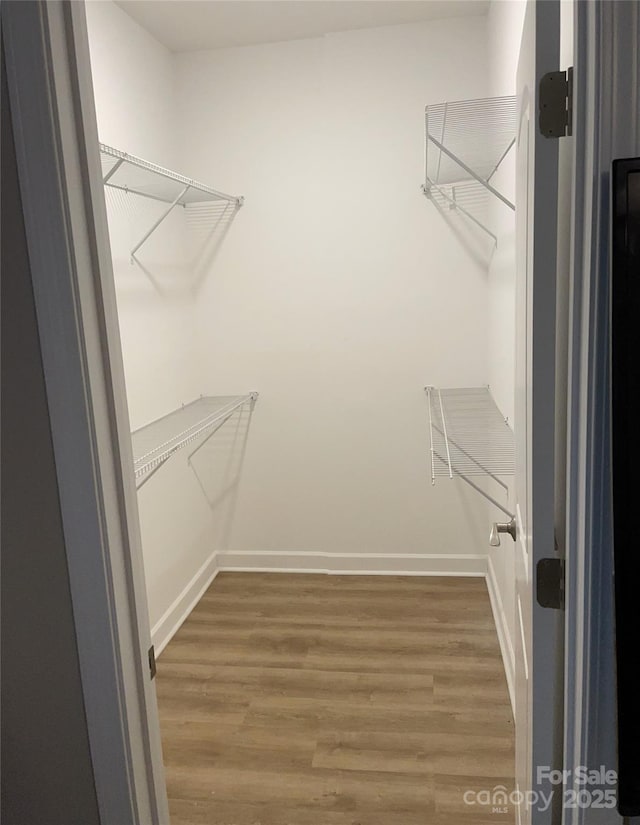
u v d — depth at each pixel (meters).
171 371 3.02
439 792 1.89
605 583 0.89
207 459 3.39
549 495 0.98
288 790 1.93
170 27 2.79
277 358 3.29
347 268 3.15
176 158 3.14
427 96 2.95
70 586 1.02
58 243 0.92
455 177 2.78
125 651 1.06
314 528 3.42
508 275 2.21
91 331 0.97
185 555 3.10
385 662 2.57
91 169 0.97
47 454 0.99
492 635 2.73
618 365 0.82
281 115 3.07
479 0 2.69
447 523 3.30
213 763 2.05
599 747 0.92
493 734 2.13
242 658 2.65
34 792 1.11
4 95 0.89
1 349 0.97
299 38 2.98
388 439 3.27
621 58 0.79
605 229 0.82
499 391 2.56
